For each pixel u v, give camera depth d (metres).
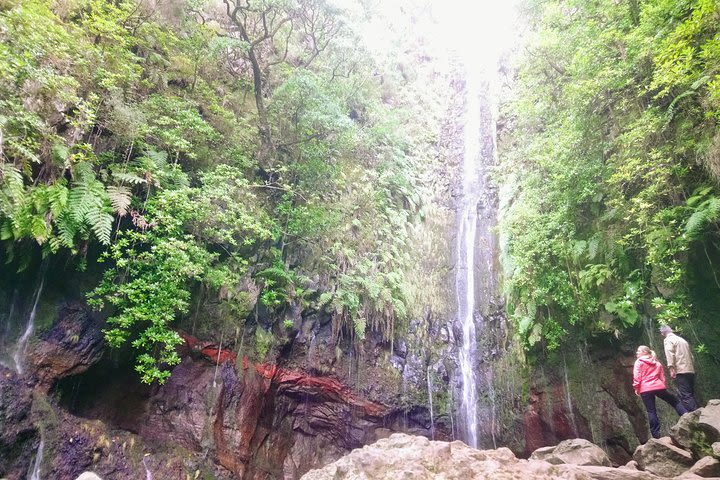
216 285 8.67
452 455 4.68
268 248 10.39
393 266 12.63
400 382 11.57
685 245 7.30
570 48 10.81
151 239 7.73
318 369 10.69
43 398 6.93
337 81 12.76
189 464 8.12
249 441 9.22
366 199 13.18
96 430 7.43
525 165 13.70
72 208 6.62
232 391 9.14
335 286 11.16
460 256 14.67
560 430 10.18
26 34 6.48
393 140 15.07
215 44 9.89
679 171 7.61
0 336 6.73
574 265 10.16
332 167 11.95
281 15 11.88
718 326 7.24
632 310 8.47
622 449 8.88
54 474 6.63
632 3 8.95
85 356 7.50
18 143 6.21
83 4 8.24
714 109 7.00
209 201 8.46
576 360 10.13
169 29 10.23
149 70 9.63
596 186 9.49
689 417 5.26
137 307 7.22
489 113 17.73
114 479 7.21
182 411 8.52
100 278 7.92
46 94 6.68
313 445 10.93
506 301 12.46
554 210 10.95
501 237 13.19
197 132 9.36
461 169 17.23
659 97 8.31
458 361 12.48
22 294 7.09
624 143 8.58
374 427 11.32
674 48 6.79
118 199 7.11
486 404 11.79
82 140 7.56
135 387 8.20
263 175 11.02
